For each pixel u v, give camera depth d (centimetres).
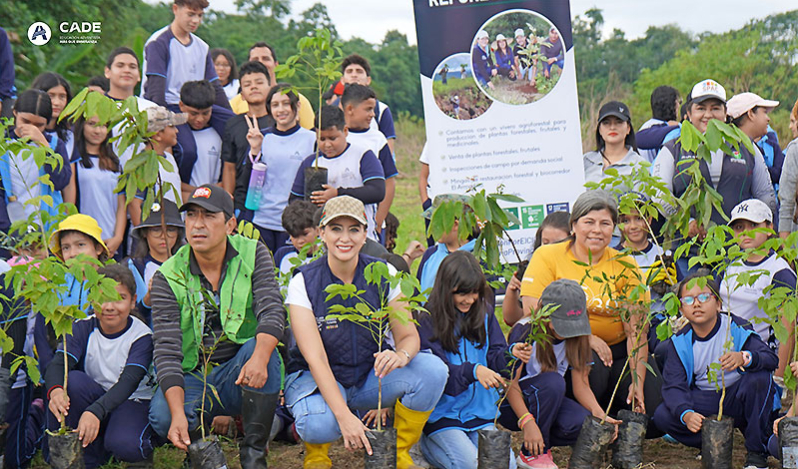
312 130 812
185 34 862
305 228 628
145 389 514
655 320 603
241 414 518
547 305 495
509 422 541
